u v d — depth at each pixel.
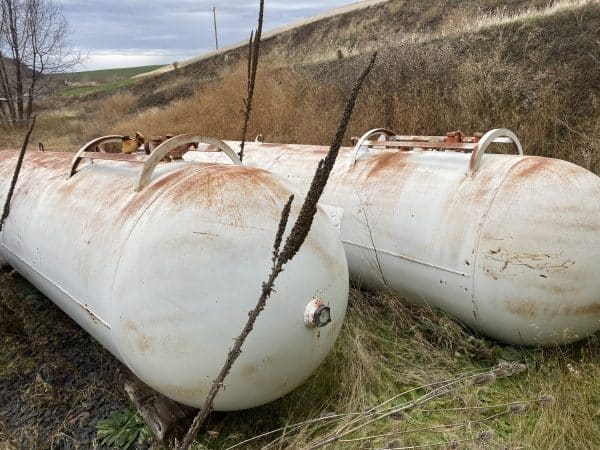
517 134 6.49
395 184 3.59
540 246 2.79
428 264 3.23
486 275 2.90
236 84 10.95
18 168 3.34
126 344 2.23
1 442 2.79
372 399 2.87
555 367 2.99
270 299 2.12
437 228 3.18
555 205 2.82
